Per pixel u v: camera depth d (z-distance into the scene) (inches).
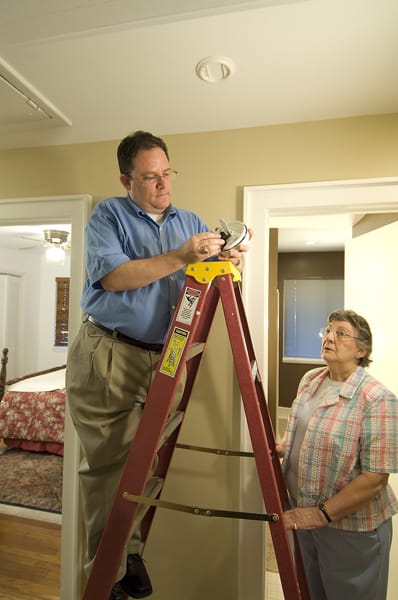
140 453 32.9
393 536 65.6
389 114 55.4
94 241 39.4
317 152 57.4
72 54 43.0
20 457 130.7
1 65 44.9
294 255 205.3
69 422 62.5
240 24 37.9
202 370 59.8
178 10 35.7
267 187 58.1
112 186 64.1
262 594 55.7
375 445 43.7
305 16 36.8
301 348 206.1
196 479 59.3
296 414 54.5
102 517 40.3
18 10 36.2
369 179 54.8
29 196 67.2
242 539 56.7
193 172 61.6
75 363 41.4
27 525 91.4
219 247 34.4
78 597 60.6
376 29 38.5
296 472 51.2
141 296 40.3
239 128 60.3
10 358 210.7
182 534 59.4
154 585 59.4
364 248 85.0
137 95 51.6
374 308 79.7
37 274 231.8
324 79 47.5
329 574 46.6
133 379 42.1
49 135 63.4
